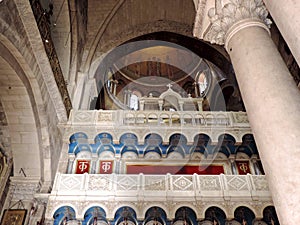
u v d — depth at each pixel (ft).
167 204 35.32
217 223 36.55
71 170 41.16
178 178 37.99
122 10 56.95
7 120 33.17
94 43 54.39
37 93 32.78
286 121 10.19
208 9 15.39
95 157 43.16
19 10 26.66
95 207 35.19
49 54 32.53
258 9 14.53
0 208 31.96
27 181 34.27
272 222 35.99
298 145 9.58
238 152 45.68
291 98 10.80
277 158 9.77
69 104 42.78
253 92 11.73
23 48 28.53
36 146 34.27
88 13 56.75
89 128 42.19
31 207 33.12
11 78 29.89
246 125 44.14
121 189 36.45
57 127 40.29
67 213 35.76
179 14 58.23
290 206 8.75
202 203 35.65
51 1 44.34
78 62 49.39
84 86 49.47
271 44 13.08
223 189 36.86
